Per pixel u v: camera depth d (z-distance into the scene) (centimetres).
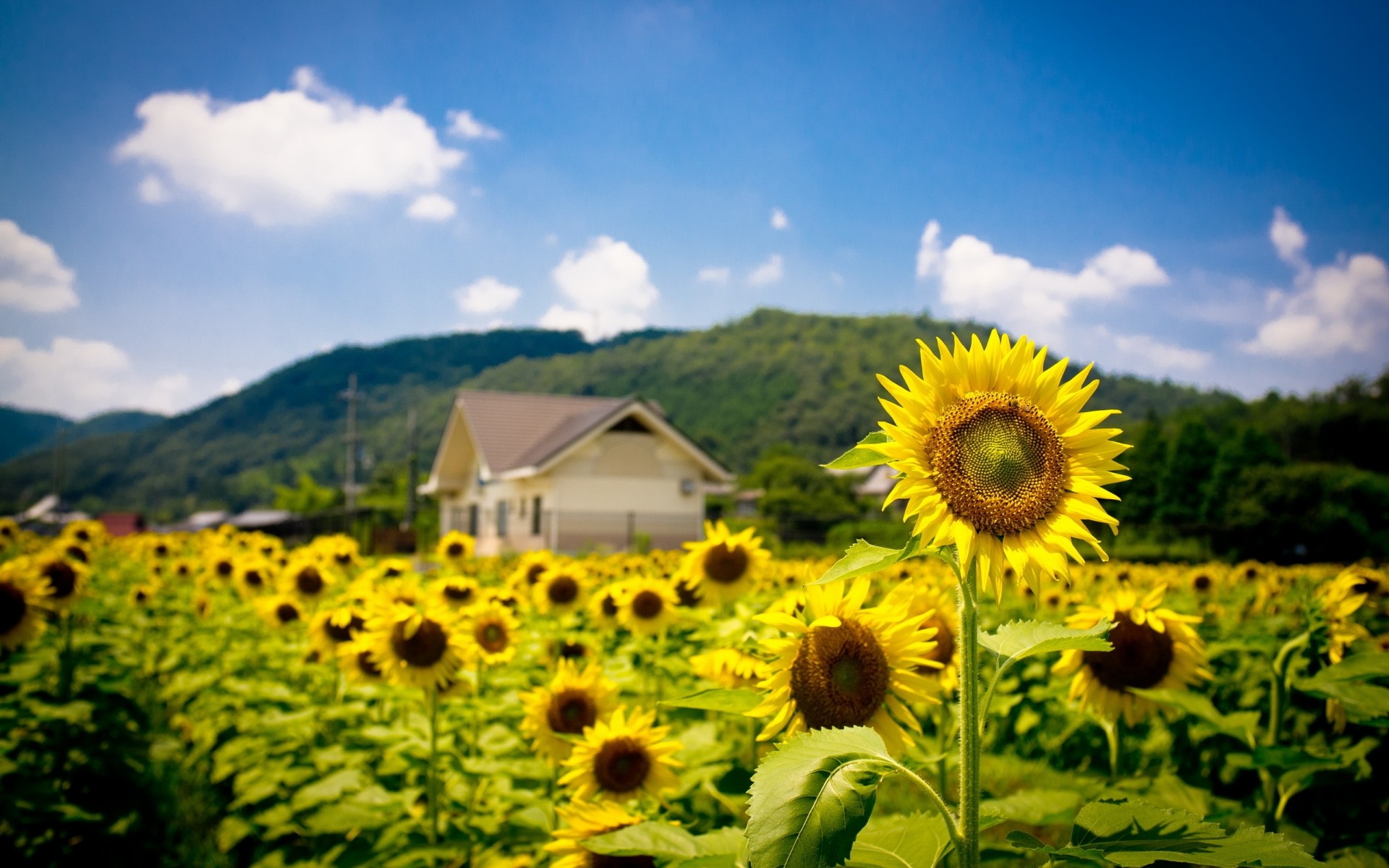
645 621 511
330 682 603
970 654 176
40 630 540
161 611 1022
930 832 195
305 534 3431
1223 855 150
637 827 218
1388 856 280
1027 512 181
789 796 160
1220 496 4178
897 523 2845
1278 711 342
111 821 488
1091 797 266
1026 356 196
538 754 382
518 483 3553
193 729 646
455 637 405
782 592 646
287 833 468
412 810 394
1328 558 2805
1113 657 336
